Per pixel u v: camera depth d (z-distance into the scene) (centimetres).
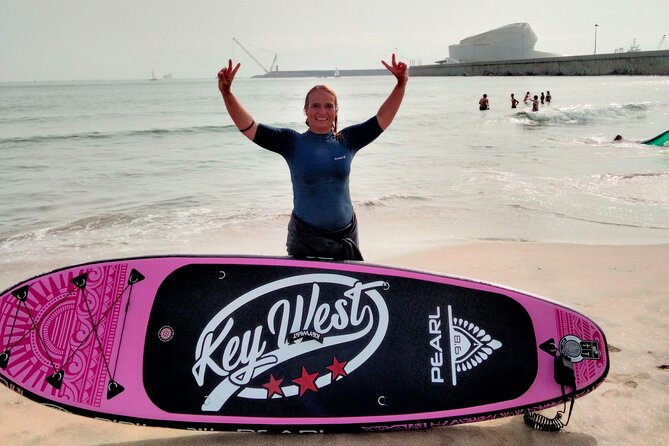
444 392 270
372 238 620
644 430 264
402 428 266
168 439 264
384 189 886
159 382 265
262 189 919
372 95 5075
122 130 1939
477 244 589
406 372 272
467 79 11519
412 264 518
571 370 271
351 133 291
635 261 520
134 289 279
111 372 266
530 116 2209
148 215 736
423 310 283
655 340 351
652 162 1110
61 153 1355
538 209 751
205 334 272
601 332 280
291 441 260
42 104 4094
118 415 260
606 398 290
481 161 1159
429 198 819
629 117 2270
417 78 15288
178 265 283
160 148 1448
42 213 755
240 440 262
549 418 270
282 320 276
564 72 11262
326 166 278
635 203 774
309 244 289
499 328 281
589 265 510
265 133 279
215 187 935
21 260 551
